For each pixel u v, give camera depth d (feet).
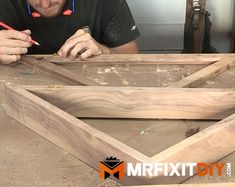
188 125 3.34
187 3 7.06
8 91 3.40
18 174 2.73
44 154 2.95
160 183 2.51
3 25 4.72
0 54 4.41
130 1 7.61
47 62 4.37
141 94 3.31
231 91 3.30
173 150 2.58
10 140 3.12
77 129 2.83
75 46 4.54
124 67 4.41
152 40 7.91
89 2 5.39
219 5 7.76
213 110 3.35
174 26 7.77
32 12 5.25
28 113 3.24
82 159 2.87
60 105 3.42
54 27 5.40
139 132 3.23
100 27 5.70
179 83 3.82
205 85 3.96
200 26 6.95
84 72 4.28
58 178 2.70
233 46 7.86
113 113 3.41
